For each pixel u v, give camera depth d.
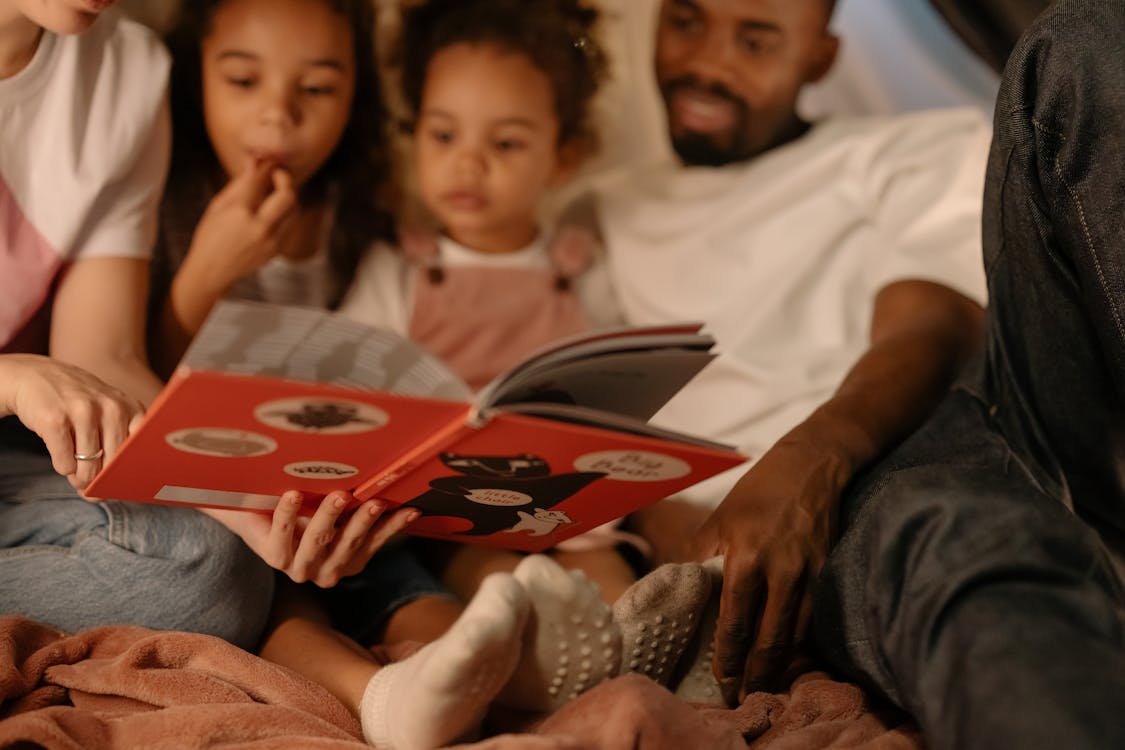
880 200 1.63
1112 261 0.94
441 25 1.62
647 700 0.82
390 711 0.92
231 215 1.44
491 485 0.93
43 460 1.20
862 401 1.23
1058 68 0.94
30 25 1.21
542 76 1.61
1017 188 1.01
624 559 1.39
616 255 1.70
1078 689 0.73
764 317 1.58
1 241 1.24
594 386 0.90
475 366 1.62
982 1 1.61
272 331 0.80
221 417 0.83
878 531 0.90
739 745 0.85
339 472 0.91
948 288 1.53
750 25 1.65
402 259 1.64
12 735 0.83
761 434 1.51
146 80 1.33
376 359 0.83
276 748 0.85
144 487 0.93
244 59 1.49
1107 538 1.08
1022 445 1.10
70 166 1.26
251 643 1.15
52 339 1.28
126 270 1.31
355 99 1.62
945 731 0.78
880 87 1.87
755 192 1.66
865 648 0.96
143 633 1.03
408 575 1.32
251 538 1.03
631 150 1.79
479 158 1.59
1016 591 0.80
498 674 0.85
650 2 1.76
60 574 1.07
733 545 1.03
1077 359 1.03
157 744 0.87
